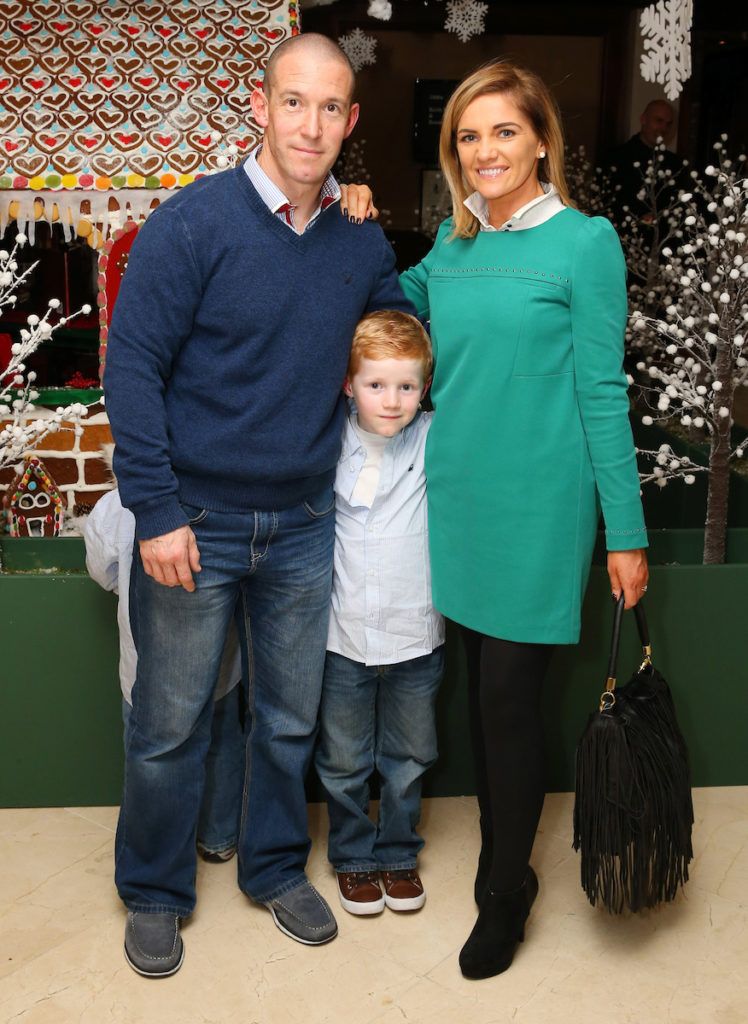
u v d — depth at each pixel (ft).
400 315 6.33
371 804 8.19
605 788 6.06
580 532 6.10
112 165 8.80
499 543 6.14
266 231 5.70
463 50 23.24
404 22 22.67
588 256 5.73
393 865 7.10
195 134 8.79
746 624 8.11
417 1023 6.08
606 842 6.09
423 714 6.86
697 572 7.98
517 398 5.93
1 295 8.41
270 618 6.54
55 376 10.34
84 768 8.05
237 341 5.79
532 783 6.30
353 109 5.90
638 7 22.61
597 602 7.94
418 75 23.38
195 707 6.34
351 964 6.56
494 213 6.10
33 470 9.00
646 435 13.12
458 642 7.95
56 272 10.36
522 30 22.91
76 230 8.98
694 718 8.28
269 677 6.70
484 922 6.46
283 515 6.23
